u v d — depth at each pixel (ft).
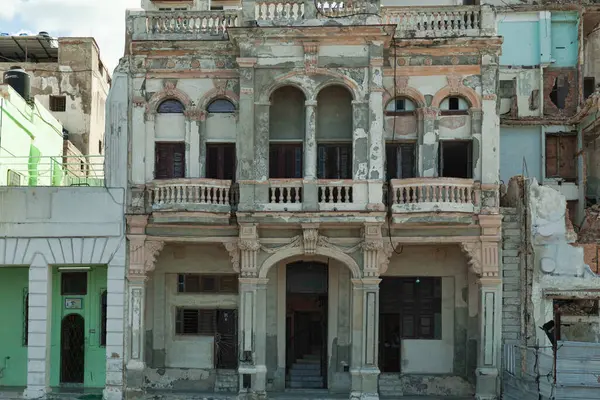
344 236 77.25
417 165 78.54
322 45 76.54
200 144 79.51
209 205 75.46
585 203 95.25
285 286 82.17
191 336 82.94
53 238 78.69
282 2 76.89
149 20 79.87
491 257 76.23
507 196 83.05
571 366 66.39
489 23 78.28
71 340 84.12
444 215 73.87
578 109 96.84
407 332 82.23
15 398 77.77
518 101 99.66
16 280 85.61
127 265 78.18
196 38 78.79
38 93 126.31
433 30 78.23
